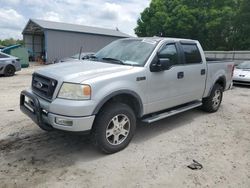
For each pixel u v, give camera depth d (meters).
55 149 4.39
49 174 3.62
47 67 4.64
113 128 4.21
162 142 4.83
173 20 31.27
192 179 3.61
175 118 6.32
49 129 4.05
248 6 25.30
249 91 10.72
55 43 28.45
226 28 29.27
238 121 6.25
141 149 4.50
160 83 4.86
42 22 30.00
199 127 5.72
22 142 4.64
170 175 3.69
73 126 3.75
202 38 31.19
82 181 3.48
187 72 5.50
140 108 4.59
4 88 10.08
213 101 6.77
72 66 4.57
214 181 3.58
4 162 3.91
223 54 21.25
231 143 4.89
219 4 31.45
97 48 31.83
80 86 3.77
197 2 32.59
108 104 4.16
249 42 27.97
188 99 5.76
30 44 34.22
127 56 4.96
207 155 4.35
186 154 4.36
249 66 12.66
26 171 3.68
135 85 4.38
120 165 3.93
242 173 3.81
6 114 6.28
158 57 4.84
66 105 3.72
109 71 4.23
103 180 3.52
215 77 6.57
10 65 14.24
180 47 5.46
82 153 4.27
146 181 3.53
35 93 4.34
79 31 29.81
